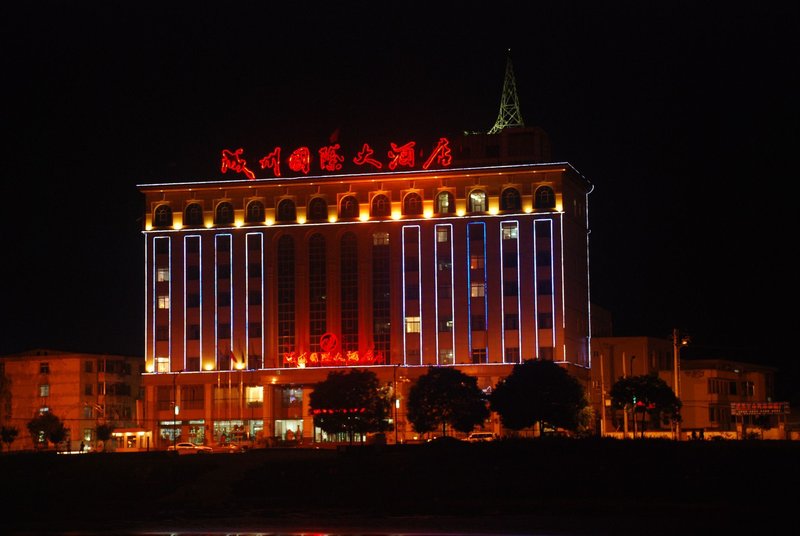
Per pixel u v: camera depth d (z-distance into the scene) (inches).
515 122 7426.2
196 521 3976.4
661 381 5787.4
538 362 5570.9
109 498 4603.8
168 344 7258.9
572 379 5570.9
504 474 4419.3
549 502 4138.8
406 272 7042.3
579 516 3816.4
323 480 4549.7
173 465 4837.6
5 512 4397.1
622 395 5762.8
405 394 6894.7
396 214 7101.4
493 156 7190.0
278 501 4399.6
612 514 3843.5
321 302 7111.2
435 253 7037.4
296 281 7150.6
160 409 7194.9
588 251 7500.0
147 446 6815.9
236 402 7121.1
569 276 7032.5
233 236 7268.7
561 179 6978.4
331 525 3764.8
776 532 3427.7
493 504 4126.5
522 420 5462.6
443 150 7140.8
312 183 7209.6
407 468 4552.2
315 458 4783.5
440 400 5620.1
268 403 7052.2
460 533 3496.6
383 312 7032.5
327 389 5743.1
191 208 7367.1
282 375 7032.5
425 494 4352.9
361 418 5679.1
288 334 7121.1
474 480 4409.5
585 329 7308.1
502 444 4645.7
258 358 7145.7
